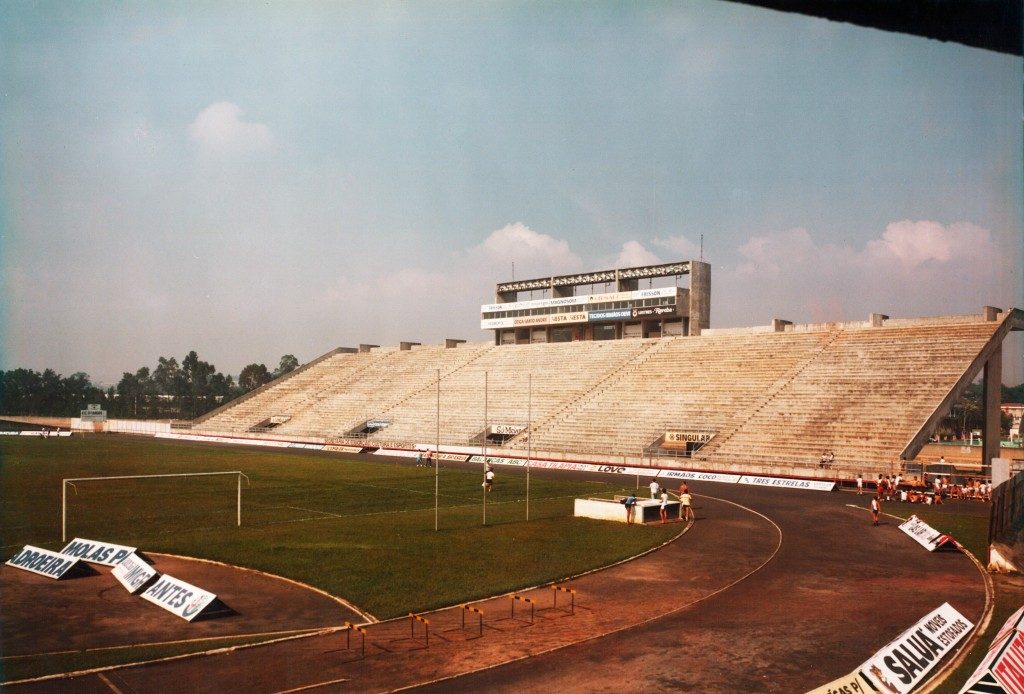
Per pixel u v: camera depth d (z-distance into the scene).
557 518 35.97
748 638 17.44
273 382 115.56
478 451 73.44
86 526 32.94
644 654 16.25
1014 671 12.40
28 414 110.81
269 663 15.46
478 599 20.72
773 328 80.88
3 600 20.27
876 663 14.45
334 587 21.81
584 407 79.50
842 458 55.91
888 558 27.06
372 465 64.25
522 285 103.50
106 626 17.98
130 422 109.12
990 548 25.34
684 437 67.06
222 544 28.48
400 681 14.52
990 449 61.66
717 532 32.56
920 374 62.53
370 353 118.88
